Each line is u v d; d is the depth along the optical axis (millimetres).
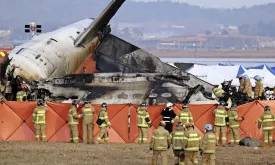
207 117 122500
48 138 121938
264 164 98625
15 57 139750
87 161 99188
